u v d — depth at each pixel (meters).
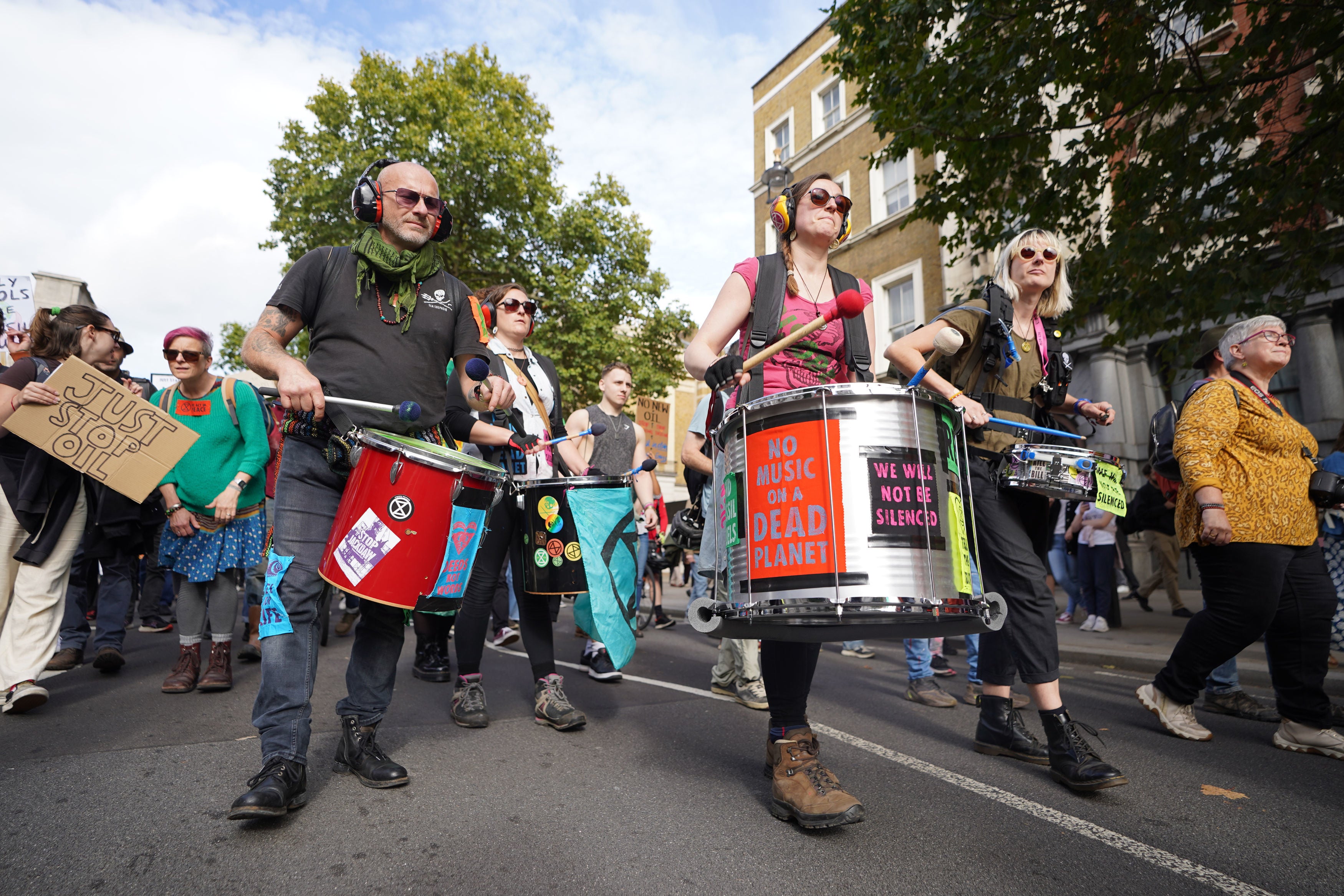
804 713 2.36
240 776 2.59
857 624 1.85
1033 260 2.88
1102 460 2.46
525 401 3.93
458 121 19.20
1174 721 3.45
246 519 4.25
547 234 20.22
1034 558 2.67
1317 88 6.55
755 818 2.29
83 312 4.05
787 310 2.42
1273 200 6.04
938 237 15.46
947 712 3.94
